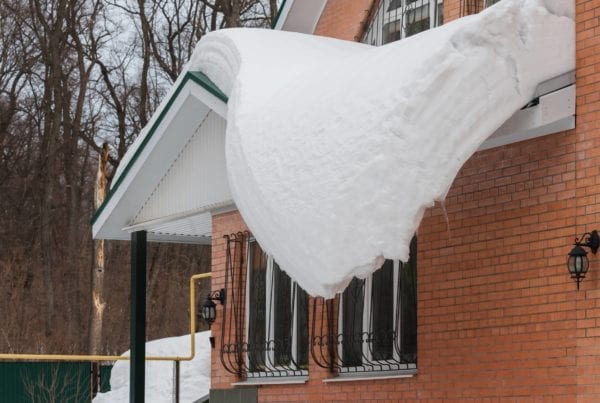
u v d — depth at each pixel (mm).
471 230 11344
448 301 11555
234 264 15586
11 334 38438
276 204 10281
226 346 15594
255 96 11789
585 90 10203
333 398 13430
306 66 12422
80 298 41094
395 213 9461
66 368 23500
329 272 9656
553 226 10445
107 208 16297
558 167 10438
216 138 14781
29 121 42344
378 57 10602
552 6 10180
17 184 41969
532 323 10570
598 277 9953
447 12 13250
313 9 15633
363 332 13180
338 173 9797
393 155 9539
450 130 9609
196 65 14328
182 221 16141
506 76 9820
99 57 42500
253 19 38938
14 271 40062
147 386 25156
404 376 12148
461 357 11344
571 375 10125
